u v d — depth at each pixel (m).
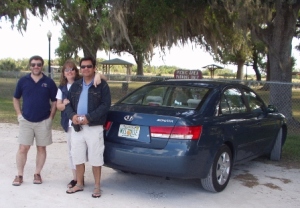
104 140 5.12
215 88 5.59
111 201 4.81
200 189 5.40
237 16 12.85
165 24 14.47
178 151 4.60
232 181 5.86
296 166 6.90
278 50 12.01
